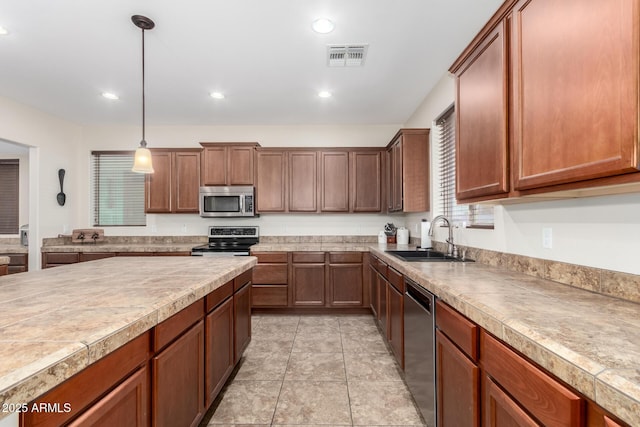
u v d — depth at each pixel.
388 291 2.57
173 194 4.17
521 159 1.26
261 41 2.35
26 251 3.87
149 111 3.88
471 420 1.13
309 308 3.82
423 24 2.14
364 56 2.56
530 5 1.20
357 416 1.82
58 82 3.05
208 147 4.12
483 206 2.34
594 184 0.97
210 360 1.66
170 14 2.03
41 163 3.87
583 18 0.96
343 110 3.86
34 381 0.63
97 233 4.29
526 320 0.92
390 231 4.16
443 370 1.42
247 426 1.73
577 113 0.98
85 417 0.79
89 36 2.29
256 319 3.63
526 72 1.22
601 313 0.98
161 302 1.15
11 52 2.51
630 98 0.81
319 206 4.12
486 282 1.46
